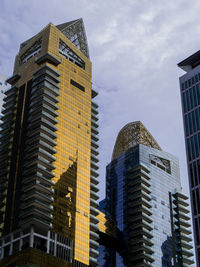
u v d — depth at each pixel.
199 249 156.12
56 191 196.38
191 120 187.38
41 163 197.38
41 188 190.88
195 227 160.88
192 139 181.62
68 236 190.50
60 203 195.25
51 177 197.25
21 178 198.62
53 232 185.12
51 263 176.62
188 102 193.75
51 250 179.75
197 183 169.38
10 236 184.62
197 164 173.62
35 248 174.75
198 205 164.62
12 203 194.75
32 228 179.75
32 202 185.75
